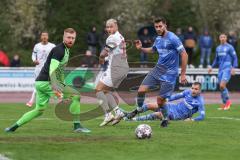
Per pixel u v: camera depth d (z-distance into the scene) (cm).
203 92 5959
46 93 2508
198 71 5938
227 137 2509
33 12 7481
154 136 2483
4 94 5738
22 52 7138
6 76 5947
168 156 2030
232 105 4612
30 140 2345
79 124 2619
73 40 2456
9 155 2009
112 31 2933
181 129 2773
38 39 7438
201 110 3222
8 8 7481
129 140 2356
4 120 3203
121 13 7512
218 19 7719
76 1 7462
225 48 4141
